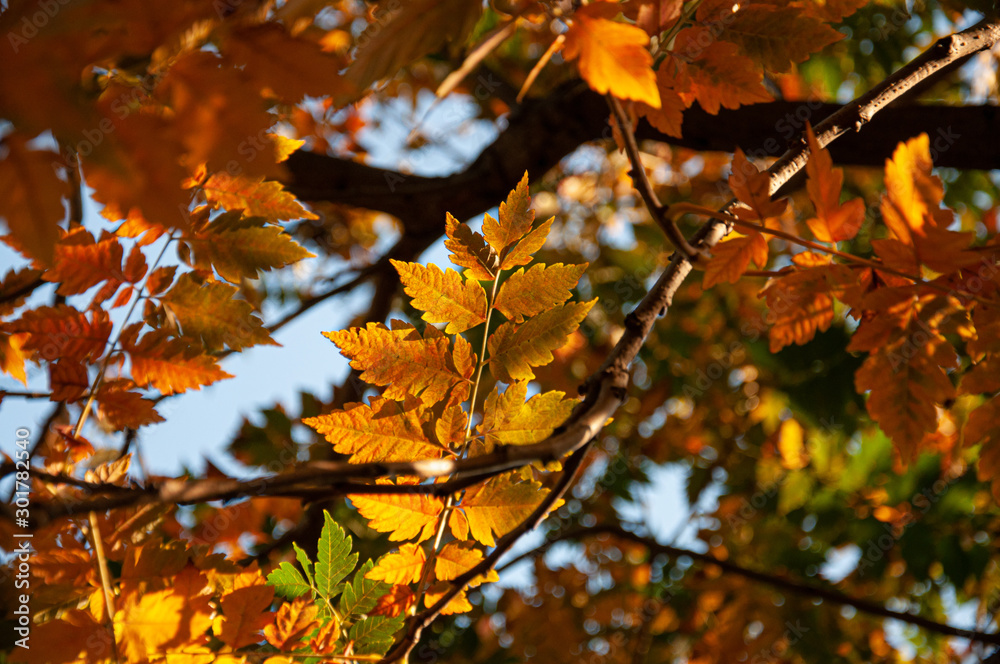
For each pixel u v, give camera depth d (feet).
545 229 6.32
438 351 6.30
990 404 6.15
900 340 6.12
